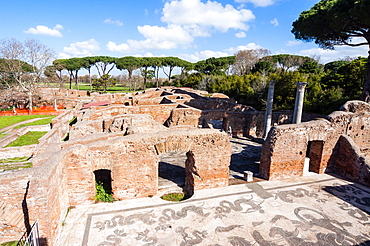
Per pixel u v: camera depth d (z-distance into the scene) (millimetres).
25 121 30906
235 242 8367
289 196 11914
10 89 41219
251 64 75500
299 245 8297
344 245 8359
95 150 10266
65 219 9531
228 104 33375
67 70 71312
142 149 10898
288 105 34844
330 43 24938
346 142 14680
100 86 69750
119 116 19734
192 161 11883
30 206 7250
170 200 11711
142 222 9445
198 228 9125
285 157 13852
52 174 7910
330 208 10875
